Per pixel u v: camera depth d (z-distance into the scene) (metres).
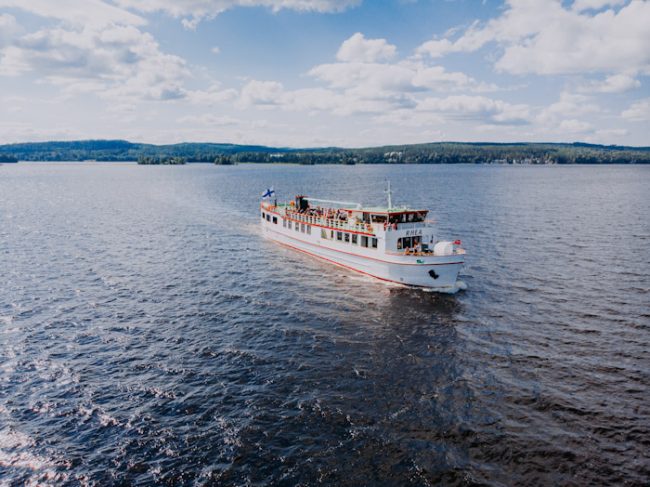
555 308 47.94
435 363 36.72
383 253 57.19
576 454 26.20
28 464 26.16
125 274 61.19
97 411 30.86
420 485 24.23
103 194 172.88
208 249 76.38
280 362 37.03
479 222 100.00
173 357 38.06
